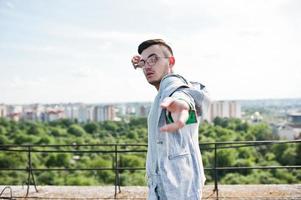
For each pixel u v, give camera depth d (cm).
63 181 4228
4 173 4016
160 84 188
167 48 195
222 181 4122
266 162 4412
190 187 180
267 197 651
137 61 199
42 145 691
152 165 189
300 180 3850
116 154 700
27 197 691
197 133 192
